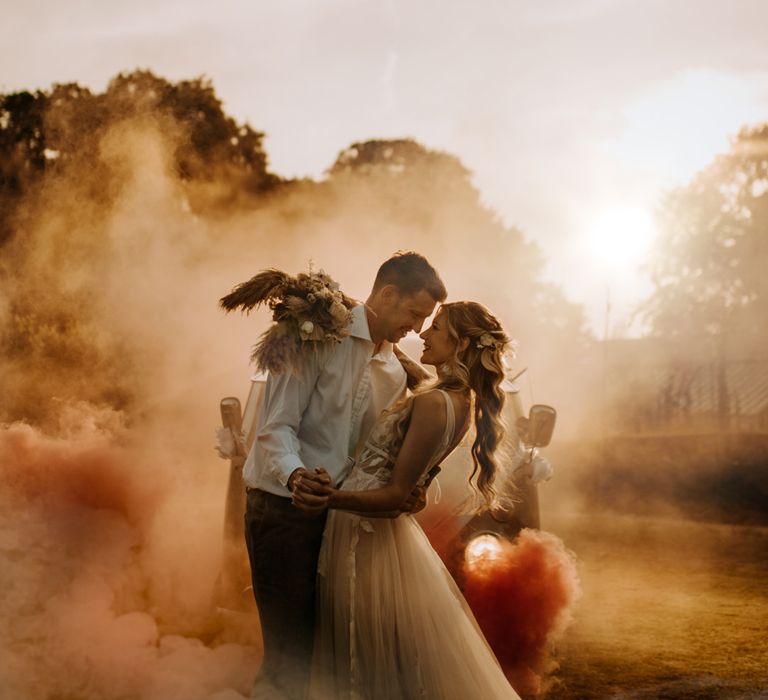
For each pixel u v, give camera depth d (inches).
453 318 169.0
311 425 162.4
